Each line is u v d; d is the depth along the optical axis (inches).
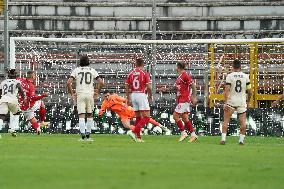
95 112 2815.0
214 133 2770.7
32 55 3467.0
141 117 2215.8
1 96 2418.8
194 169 1310.3
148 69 3459.6
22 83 2578.7
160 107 2787.9
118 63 3540.8
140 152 1705.2
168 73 3506.4
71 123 2822.3
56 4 4146.2
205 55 3454.7
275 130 2748.5
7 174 1186.6
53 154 1619.1
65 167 1305.4
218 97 3174.2
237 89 2138.3
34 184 1051.3
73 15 4156.0
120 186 1029.8
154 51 3056.1
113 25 4146.2
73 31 4141.2
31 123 2637.8
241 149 1904.5
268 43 3174.2
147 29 4128.9
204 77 3440.0
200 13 4111.7
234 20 4094.5
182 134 2304.4
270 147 2015.3
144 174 1200.2
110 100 2566.4
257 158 1598.2
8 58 3142.2
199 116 2783.0
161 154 1652.3
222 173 1252.5
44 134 2723.9
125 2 4156.0
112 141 2204.7
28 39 3024.1
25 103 2477.9
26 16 4124.0
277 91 3348.9
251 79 3181.6
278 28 4082.2
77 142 2124.8
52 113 2839.6
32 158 1499.8
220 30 4094.5
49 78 3472.0
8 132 2797.7
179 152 1734.7
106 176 1163.9
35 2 4133.9
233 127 2753.4
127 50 3553.2
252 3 4104.3
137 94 2207.2
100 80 2253.9
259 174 1248.8
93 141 2190.0
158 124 2689.5
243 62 3297.2
